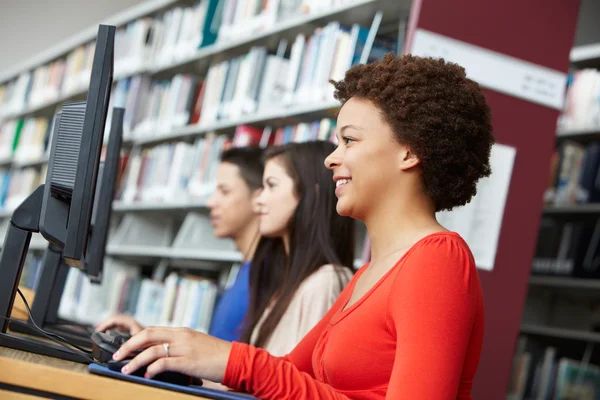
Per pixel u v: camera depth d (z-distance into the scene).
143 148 4.63
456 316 0.98
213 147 3.73
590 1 4.65
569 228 3.53
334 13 2.94
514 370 3.58
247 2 3.66
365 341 1.06
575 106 3.54
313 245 2.07
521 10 2.60
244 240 3.06
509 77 2.58
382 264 1.12
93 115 1.23
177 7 4.57
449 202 1.16
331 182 2.14
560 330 3.50
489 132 1.18
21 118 6.80
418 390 0.94
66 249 1.21
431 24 2.47
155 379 1.06
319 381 1.12
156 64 4.48
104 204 1.98
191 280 3.70
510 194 2.58
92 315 4.28
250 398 1.08
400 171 1.13
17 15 7.89
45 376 0.94
